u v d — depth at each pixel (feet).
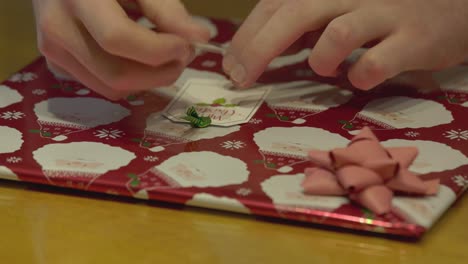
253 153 1.94
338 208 1.72
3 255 1.64
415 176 1.75
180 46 1.95
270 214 1.73
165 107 2.18
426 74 2.34
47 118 2.12
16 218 1.76
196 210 1.78
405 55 2.13
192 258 1.63
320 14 2.14
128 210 1.79
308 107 2.17
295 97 2.23
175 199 1.78
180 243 1.68
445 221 1.74
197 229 1.72
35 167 1.87
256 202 1.74
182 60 2.02
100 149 1.96
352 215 1.70
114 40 1.87
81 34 1.97
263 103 2.20
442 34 2.20
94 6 1.89
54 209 1.79
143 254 1.64
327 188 1.74
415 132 2.04
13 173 1.86
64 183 1.84
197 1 3.05
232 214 1.76
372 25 2.11
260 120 2.10
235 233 1.71
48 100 2.22
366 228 1.68
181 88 2.29
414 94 2.24
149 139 2.01
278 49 2.15
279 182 1.81
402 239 1.68
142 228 1.72
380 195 1.70
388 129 2.06
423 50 2.16
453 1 2.24
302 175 1.84
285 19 2.15
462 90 2.25
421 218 1.69
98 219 1.76
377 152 1.74
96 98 2.23
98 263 1.62
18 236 1.70
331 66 2.13
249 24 2.21
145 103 2.20
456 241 1.68
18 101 2.21
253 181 1.82
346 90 2.27
